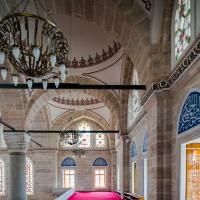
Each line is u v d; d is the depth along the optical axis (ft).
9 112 49.24
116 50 47.06
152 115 27.45
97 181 87.04
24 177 51.98
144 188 37.88
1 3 29.60
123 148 55.26
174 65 24.68
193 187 22.38
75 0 29.94
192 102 19.95
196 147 22.53
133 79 47.09
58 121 81.35
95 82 54.29
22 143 50.88
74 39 47.11
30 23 34.04
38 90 52.49
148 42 26.99
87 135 88.53
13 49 21.49
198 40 17.97
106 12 29.71
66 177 86.89
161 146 25.25
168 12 25.61
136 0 27.76
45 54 23.43
